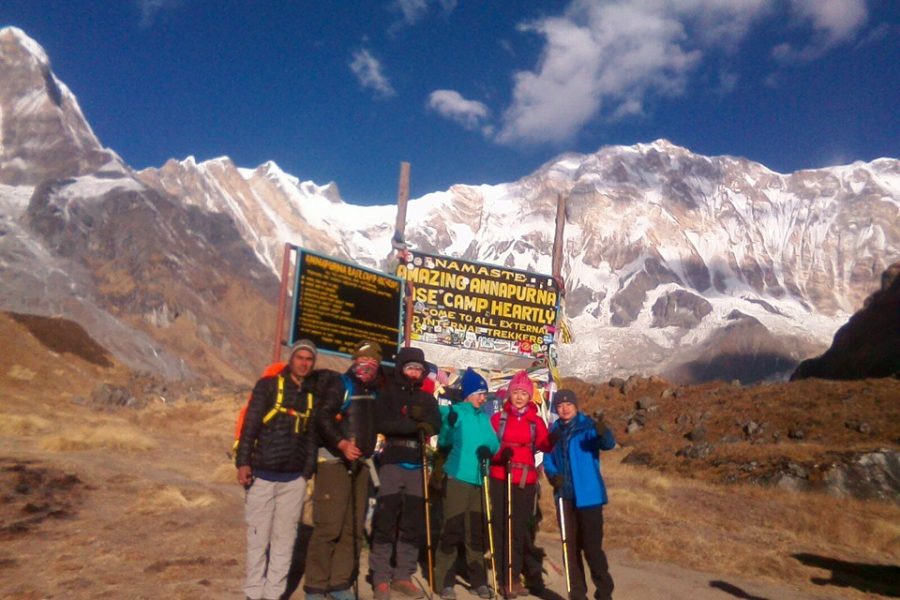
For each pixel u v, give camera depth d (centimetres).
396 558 845
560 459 849
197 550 958
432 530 960
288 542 736
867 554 1454
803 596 1059
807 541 1519
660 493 1980
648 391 3966
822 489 2173
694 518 1652
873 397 3048
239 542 1004
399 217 1434
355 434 776
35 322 6938
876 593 1141
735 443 2856
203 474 1841
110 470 1672
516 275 1516
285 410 731
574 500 840
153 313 16675
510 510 861
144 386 5900
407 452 815
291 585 828
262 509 730
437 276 1449
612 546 1302
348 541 780
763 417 3089
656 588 995
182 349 16050
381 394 821
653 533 1377
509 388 891
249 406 734
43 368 5975
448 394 1002
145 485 1480
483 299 1482
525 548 915
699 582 1077
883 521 1698
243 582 825
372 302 1308
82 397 4953
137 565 888
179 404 4534
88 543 990
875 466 2247
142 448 2309
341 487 769
